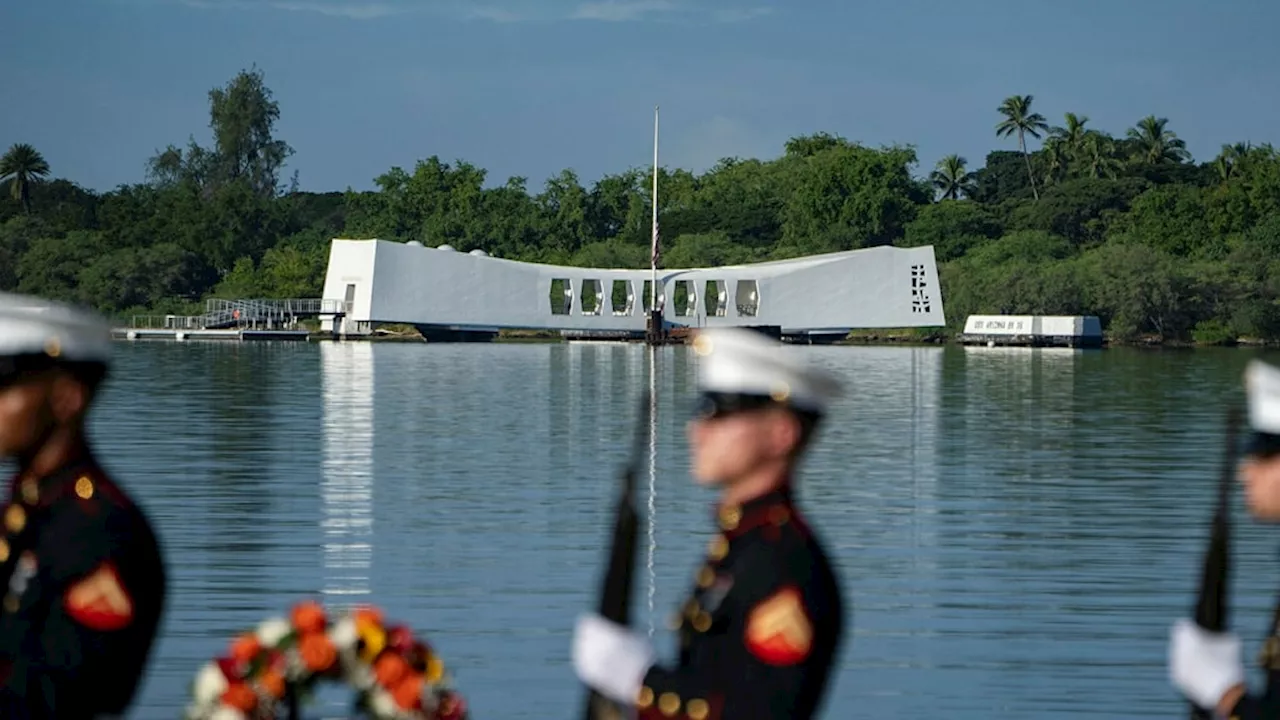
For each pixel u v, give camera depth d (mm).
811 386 11359
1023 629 33062
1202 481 56688
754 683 10867
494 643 31516
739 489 11484
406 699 12414
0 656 11688
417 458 62531
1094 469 60344
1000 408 92062
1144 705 27766
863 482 56312
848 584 37688
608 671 11281
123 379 113750
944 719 26938
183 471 57406
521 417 82500
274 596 35625
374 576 37938
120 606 11688
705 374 11555
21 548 11867
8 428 12023
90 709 11703
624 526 11445
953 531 45375
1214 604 12195
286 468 58719
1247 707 11977
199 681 12453
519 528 45156
